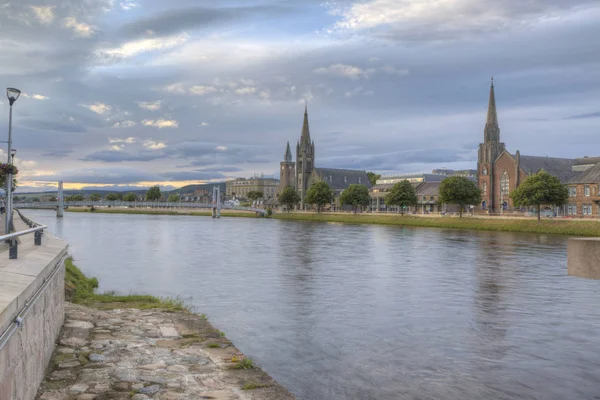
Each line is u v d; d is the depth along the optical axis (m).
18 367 11.07
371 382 20.98
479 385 20.89
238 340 26.56
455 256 66.75
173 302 32.31
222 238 99.56
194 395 14.34
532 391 20.36
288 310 33.78
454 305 35.88
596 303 36.62
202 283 44.41
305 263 59.34
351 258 64.50
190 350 19.02
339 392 19.86
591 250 14.09
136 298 31.17
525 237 100.62
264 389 15.05
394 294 39.81
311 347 25.56
